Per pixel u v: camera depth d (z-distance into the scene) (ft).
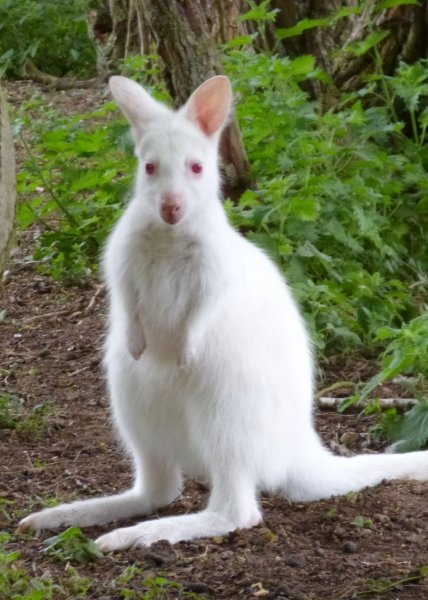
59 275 50.11
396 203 47.93
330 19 54.29
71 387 39.73
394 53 54.29
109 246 29.04
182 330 27.73
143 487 29.50
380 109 50.39
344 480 30.22
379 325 41.14
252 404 27.66
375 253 45.55
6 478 31.73
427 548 26.78
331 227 43.75
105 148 50.16
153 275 27.81
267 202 43.60
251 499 27.84
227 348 27.55
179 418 28.32
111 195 50.78
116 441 34.81
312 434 30.63
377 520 28.37
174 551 26.17
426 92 48.96
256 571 25.25
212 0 52.60
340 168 46.93
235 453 27.55
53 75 94.32
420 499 29.68
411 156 50.34
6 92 86.28
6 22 93.91
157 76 53.78
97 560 25.89
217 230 27.96
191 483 31.73
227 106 28.81
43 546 26.91
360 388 38.11
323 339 39.88
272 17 49.88
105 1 85.97
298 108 46.78
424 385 37.17
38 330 45.44
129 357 28.48
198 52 43.83
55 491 31.07
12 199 27.66
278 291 29.32
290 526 27.99
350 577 25.11
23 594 24.00
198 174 27.96
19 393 39.17
